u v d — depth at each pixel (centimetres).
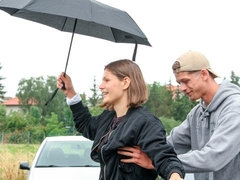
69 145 992
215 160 358
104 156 341
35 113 8169
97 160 356
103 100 359
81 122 404
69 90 415
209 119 396
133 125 334
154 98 8031
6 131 6500
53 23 461
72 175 873
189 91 391
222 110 382
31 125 6719
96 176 874
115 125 351
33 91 11269
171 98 8000
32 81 11412
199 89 388
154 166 329
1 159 1712
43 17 459
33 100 11244
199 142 407
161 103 7994
